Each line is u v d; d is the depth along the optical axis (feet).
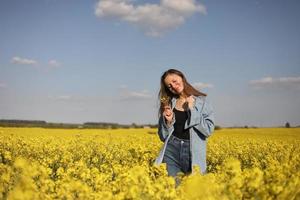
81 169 28.37
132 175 19.06
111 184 23.17
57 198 20.36
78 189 18.83
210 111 23.44
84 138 71.41
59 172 27.91
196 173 20.68
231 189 16.81
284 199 16.67
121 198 17.58
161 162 23.75
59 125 175.01
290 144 71.20
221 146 65.57
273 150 59.06
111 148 57.88
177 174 21.91
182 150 23.43
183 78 23.70
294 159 26.23
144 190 17.93
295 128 166.30
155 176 24.50
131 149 50.62
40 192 19.38
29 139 66.59
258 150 60.64
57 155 47.62
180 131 23.47
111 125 186.39
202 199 16.44
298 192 17.15
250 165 48.39
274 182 17.72
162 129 23.68
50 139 70.59
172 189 17.94
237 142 71.51
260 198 16.71
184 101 23.66
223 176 21.06
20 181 16.11
